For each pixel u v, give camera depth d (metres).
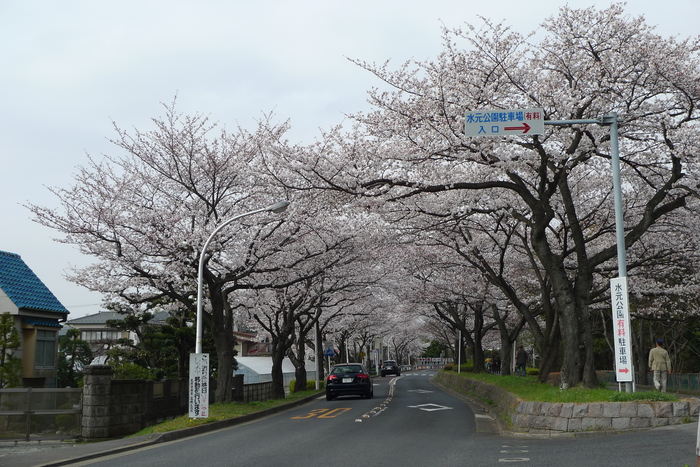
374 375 59.44
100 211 17.16
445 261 25.30
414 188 14.57
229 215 19.19
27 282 23.89
